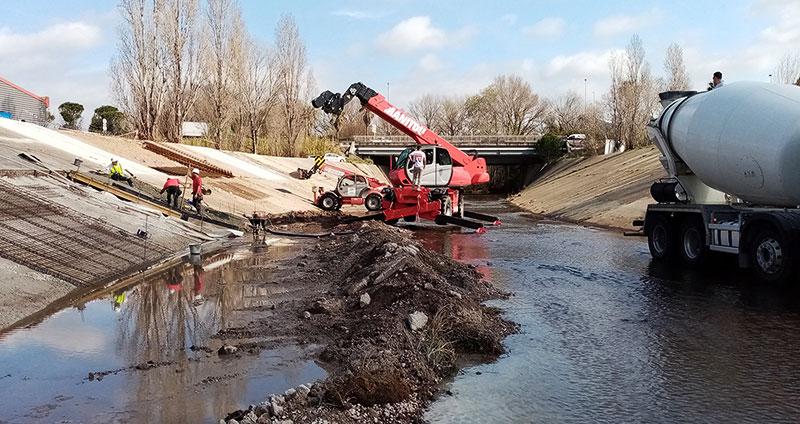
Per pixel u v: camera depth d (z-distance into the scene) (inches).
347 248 610.9
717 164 526.3
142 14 1656.0
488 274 535.5
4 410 222.2
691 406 232.8
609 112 2255.2
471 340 307.7
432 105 3912.4
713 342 316.8
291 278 488.4
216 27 1937.7
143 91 1674.5
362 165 2417.6
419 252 511.5
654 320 364.8
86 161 981.8
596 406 234.1
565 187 1792.6
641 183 1253.7
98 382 251.8
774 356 291.9
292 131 2314.2
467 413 227.3
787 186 462.6
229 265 561.3
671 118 593.3
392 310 339.0
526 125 3535.9
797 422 217.0
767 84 518.0
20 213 548.4
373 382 233.8
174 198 864.9
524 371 275.6
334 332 324.8
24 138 967.0
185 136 2190.0
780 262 442.3
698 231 542.3
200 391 241.9
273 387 246.5
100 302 401.7
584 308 399.9
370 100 979.3
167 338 317.1
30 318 358.3
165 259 589.0
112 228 620.4
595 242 796.0
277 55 2282.2
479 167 1034.1
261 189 1291.8
